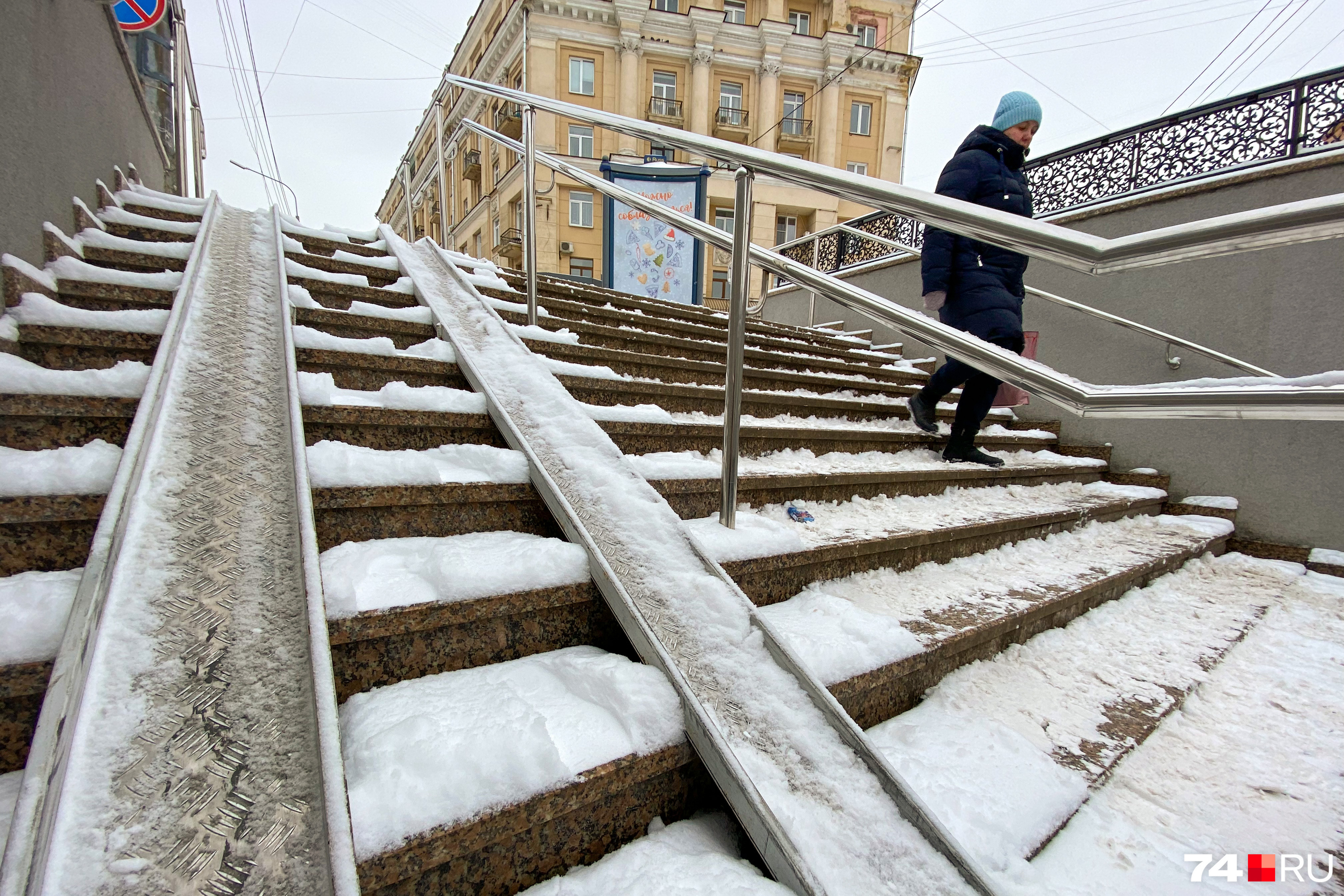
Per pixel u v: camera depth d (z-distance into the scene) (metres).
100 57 2.63
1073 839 1.02
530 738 0.82
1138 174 3.94
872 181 1.26
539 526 1.45
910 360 5.03
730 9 23.56
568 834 0.83
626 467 1.48
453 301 2.49
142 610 0.77
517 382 1.85
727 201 21.75
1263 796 1.17
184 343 1.49
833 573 1.67
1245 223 0.84
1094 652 1.71
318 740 0.64
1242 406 0.96
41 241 1.86
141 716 0.65
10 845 0.52
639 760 0.85
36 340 1.49
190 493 1.00
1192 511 3.36
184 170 6.25
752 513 1.91
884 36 24.16
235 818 0.58
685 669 1.00
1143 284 3.71
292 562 0.92
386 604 0.95
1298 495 3.04
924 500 2.42
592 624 1.20
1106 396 1.16
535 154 2.52
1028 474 3.07
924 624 1.48
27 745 0.80
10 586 0.89
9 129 1.67
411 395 1.64
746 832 0.81
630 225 7.50
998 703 1.40
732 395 1.56
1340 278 3.00
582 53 21.17
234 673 0.72
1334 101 3.09
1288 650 1.83
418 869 0.68
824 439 2.67
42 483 1.00
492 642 1.07
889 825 0.82
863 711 1.23
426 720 0.82
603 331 3.01
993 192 2.80
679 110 22.36
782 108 23.30
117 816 0.56
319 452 1.24
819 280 1.65
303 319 2.04
